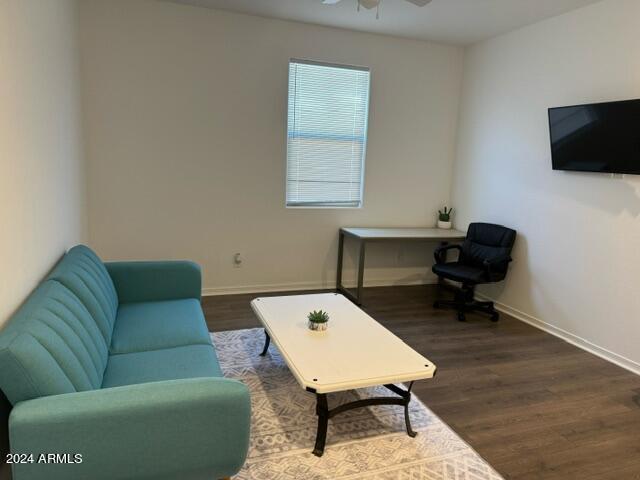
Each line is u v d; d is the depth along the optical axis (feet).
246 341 10.98
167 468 4.85
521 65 13.48
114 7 12.17
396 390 7.94
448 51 15.88
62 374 4.80
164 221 13.71
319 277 15.93
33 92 6.95
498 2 11.41
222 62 13.39
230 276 14.78
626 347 10.61
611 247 10.91
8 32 5.72
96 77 12.33
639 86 10.19
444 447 7.25
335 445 7.16
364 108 15.40
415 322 13.11
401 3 11.82
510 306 14.26
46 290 6.07
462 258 14.83
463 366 10.34
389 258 16.69
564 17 11.98
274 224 14.96
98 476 4.58
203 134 13.60
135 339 7.63
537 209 13.07
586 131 11.03
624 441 7.66
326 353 7.34
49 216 7.89
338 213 15.69
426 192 16.71
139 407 4.56
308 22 13.88
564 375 10.09
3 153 5.40
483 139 15.21
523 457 7.11
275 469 6.53
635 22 10.19
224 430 4.96
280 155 14.55
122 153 12.94
